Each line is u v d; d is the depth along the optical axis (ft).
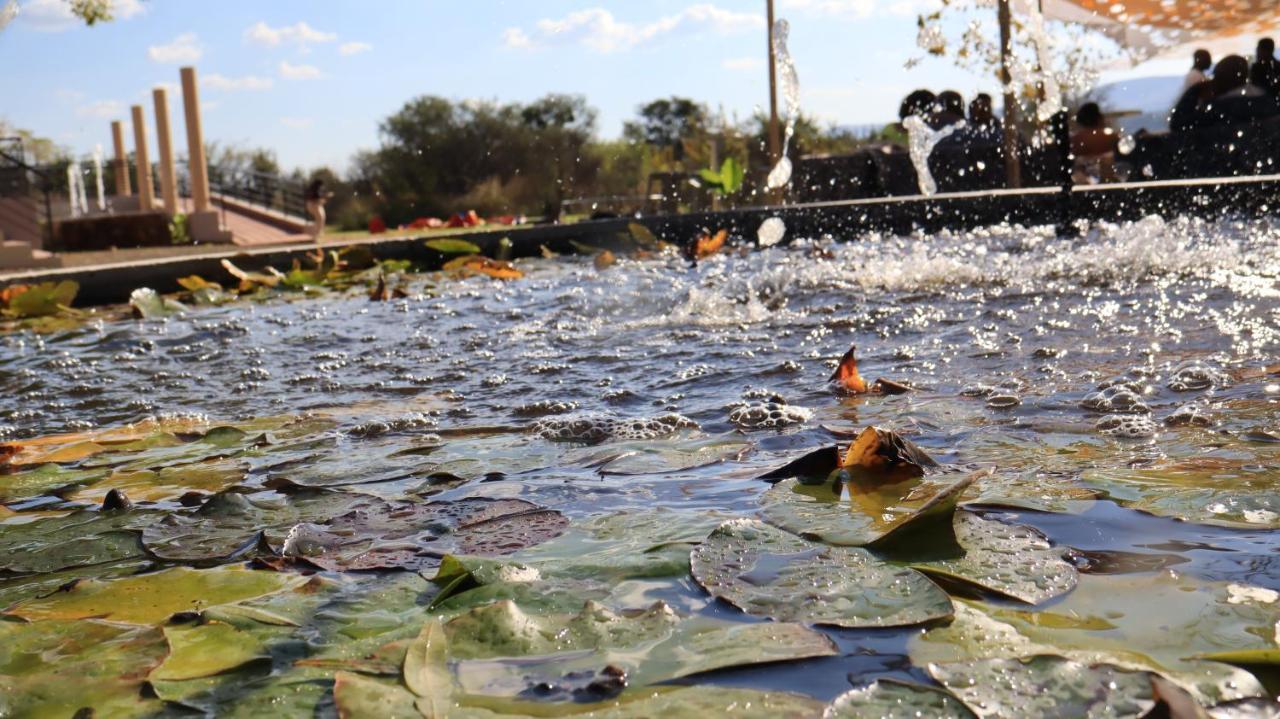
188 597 3.29
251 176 59.72
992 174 30.22
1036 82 24.47
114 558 3.78
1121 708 2.23
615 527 3.82
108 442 6.01
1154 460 4.33
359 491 4.59
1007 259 12.77
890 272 12.29
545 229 22.82
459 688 2.48
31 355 10.14
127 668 2.70
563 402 6.48
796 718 2.27
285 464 5.19
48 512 4.53
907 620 2.79
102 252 32.42
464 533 3.85
